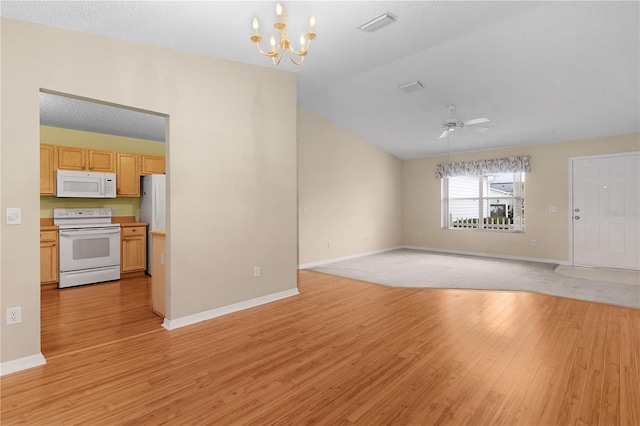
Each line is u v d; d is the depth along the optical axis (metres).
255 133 3.73
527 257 6.52
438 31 3.16
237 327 3.07
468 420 1.72
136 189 5.20
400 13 2.81
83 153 4.64
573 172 5.99
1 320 2.23
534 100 4.64
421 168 8.09
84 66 2.59
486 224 7.23
